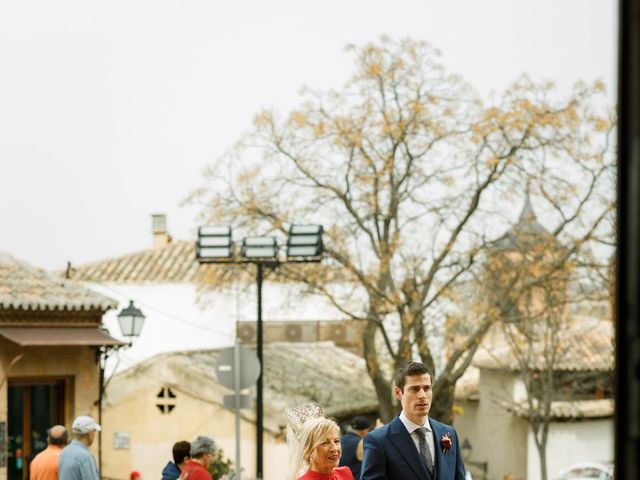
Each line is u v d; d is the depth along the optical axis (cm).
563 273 3144
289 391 3453
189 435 3019
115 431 3020
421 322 3183
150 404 3027
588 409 3931
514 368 3866
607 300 3173
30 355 2419
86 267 4459
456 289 3269
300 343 4197
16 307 2381
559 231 3119
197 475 967
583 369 3903
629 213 104
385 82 3167
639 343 103
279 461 3016
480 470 4138
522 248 3203
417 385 584
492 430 4147
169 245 4684
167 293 4378
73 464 1009
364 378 3828
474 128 3064
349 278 3262
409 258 3144
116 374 3039
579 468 2892
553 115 3020
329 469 585
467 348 3192
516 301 3188
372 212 3162
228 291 3494
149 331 4356
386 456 578
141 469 3003
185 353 3256
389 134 3127
